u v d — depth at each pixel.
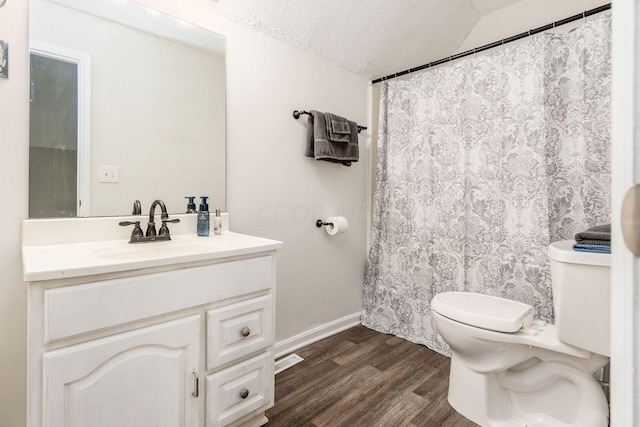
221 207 1.66
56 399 0.83
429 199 2.10
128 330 0.95
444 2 1.99
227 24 1.67
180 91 1.53
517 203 1.71
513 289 1.73
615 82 0.34
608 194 1.50
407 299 2.21
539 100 1.63
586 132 1.55
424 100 2.11
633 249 0.29
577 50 1.58
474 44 2.26
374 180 2.49
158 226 1.46
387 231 2.34
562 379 1.30
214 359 1.12
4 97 1.13
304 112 1.96
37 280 0.80
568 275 1.16
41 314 0.81
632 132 0.30
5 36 1.13
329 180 2.20
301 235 2.04
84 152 1.29
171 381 1.03
